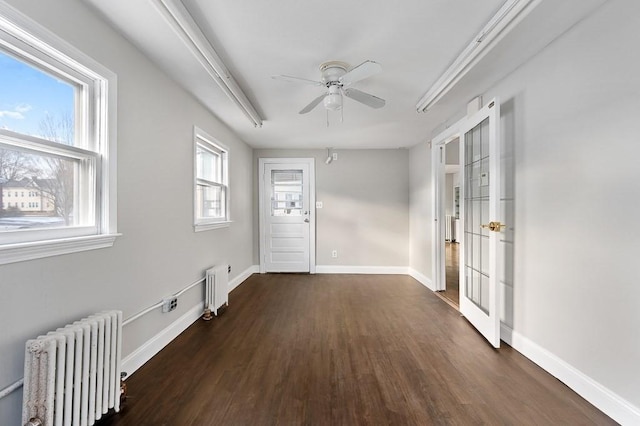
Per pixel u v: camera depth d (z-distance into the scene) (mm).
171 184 2521
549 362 2049
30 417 1195
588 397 1741
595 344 1716
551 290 2043
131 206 1989
